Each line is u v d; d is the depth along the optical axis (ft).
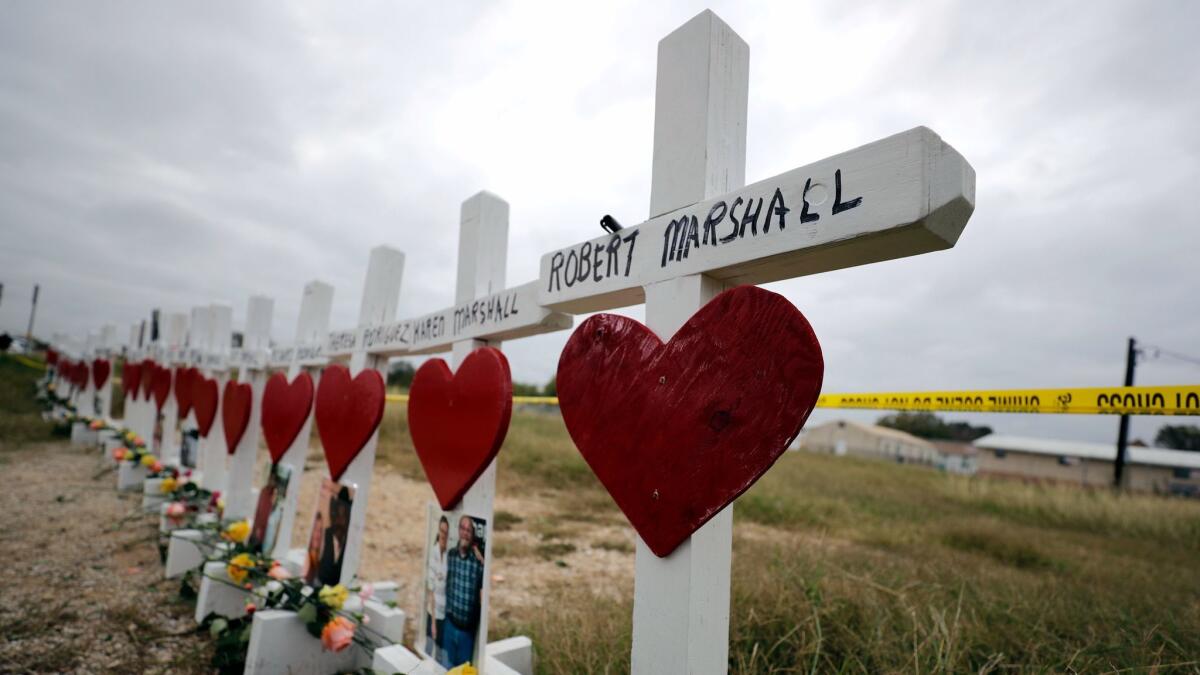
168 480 14.01
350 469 8.90
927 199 3.04
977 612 9.44
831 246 3.47
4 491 16.97
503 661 7.16
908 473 55.36
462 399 6.86
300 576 9.49
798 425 3.48
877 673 7.35
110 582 10.88
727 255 4.03
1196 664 7.01
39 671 7.70
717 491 3.87
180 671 8.04
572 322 6.42
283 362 12.51
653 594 4.33
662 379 4.29
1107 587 13.24
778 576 9.88
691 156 4.53
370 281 10.18
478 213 7.74
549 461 29.14
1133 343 56.54
